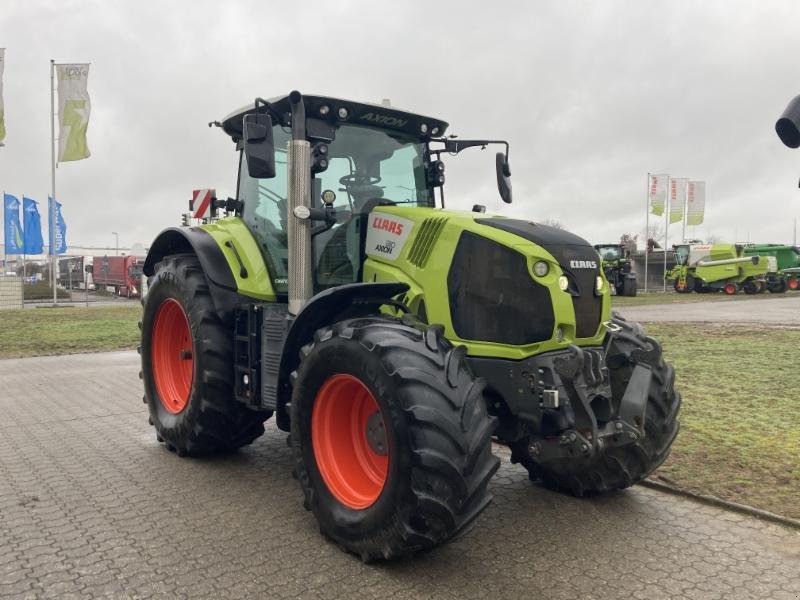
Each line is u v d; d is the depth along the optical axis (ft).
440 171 15.28
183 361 16.97
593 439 10.16
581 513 12.21
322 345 10.75
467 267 11.41
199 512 12.16
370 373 9.79
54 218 79.77
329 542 10.80
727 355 31.89
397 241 12.64
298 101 12.39
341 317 12.16
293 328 11.62
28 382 25.96
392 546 9.50
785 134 7.23
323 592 9.13
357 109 13.51
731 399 21.29
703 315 60.39
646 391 11.43
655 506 12.55
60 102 73.92
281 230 14.05
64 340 40.34
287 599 8.94
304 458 11.14
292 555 10.31
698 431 17.24
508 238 11.14
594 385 10.82
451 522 9.14
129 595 9.04
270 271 14.30
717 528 11.49
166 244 17.78
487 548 10.62
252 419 15.24
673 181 123.44
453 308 11.50
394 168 14.73
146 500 12.78
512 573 9.74
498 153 15.15
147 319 17.15
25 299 101.04
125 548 10.55
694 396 21.76
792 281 115.44
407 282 12.14
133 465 15.10
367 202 14.11
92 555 10.29
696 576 9.69
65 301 93.86
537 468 13.21
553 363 10.55
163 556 10.27
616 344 12.47
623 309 70.13
